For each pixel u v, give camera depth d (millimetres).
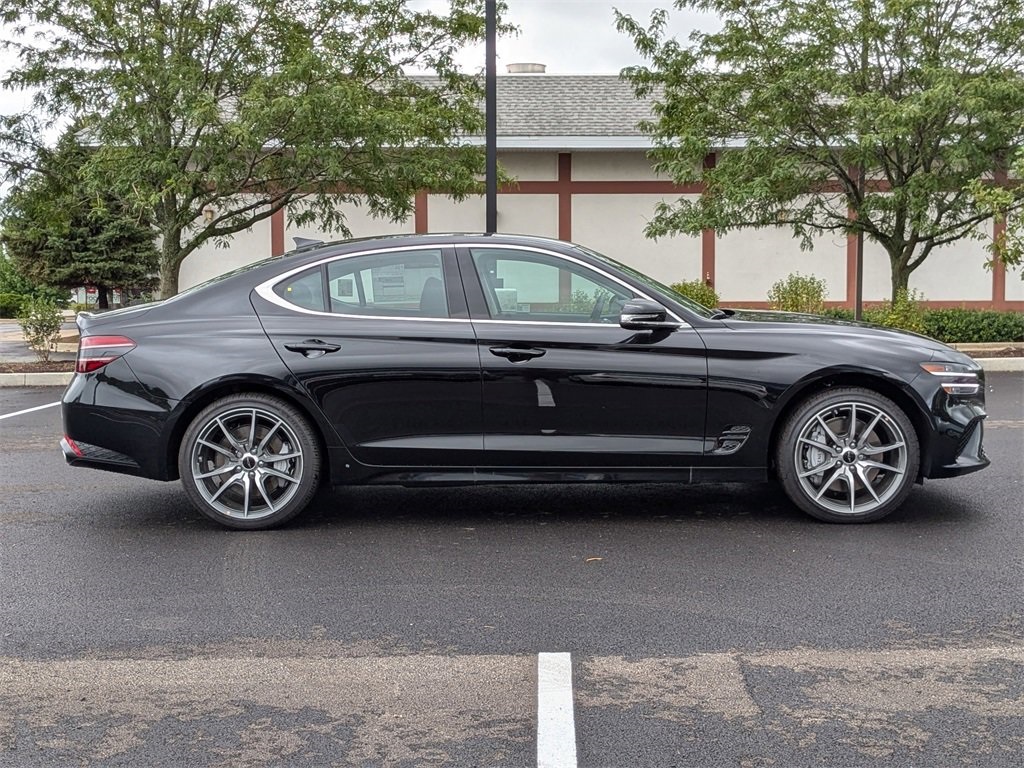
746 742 3154
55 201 15836
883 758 3045
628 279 5820
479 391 5676
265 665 3824
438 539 5598
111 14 13312
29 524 6000
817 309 17125
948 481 6902
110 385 5730
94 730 3293
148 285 28953
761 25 14734
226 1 13867
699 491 6738
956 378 5723
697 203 16016
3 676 3742
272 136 13688
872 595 4559
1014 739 3160
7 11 13656
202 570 5051
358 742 3188
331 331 5730
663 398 5668
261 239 20984
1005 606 4398
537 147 20172
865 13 13820
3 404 11836
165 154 13445
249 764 3051
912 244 15477
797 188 14891
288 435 5742
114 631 4195
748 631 4121
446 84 17062
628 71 15578
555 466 5723
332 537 5664
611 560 5152
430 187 14953
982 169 13828
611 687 3586
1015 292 21406
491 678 3676
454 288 5809
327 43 13945
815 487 5836
